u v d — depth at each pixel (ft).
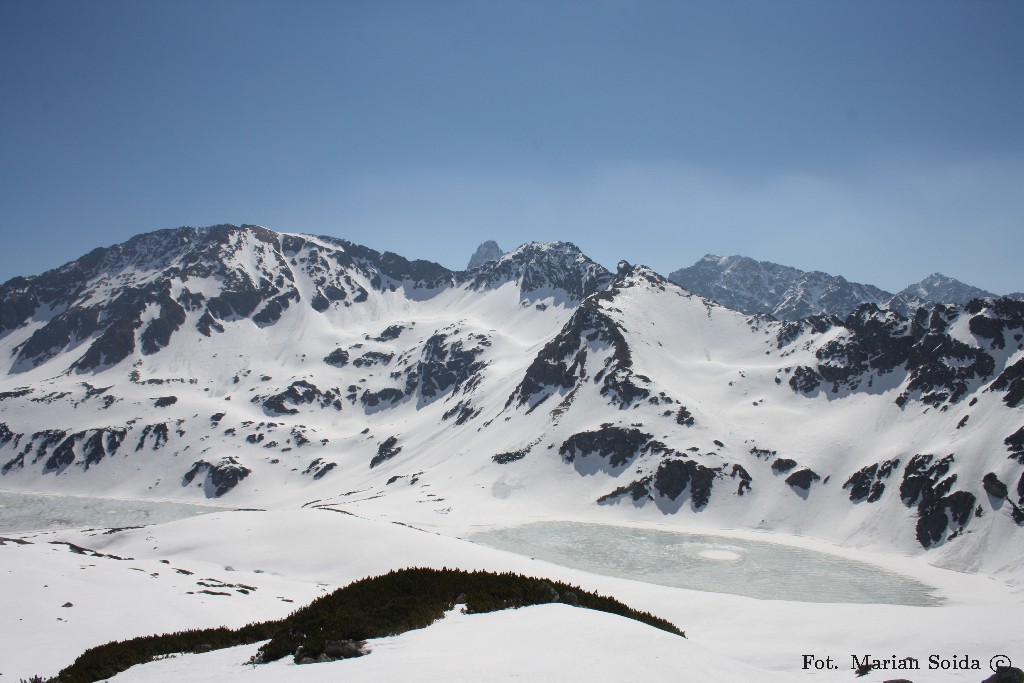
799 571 371.76
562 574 293.84
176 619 176.14
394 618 93.81
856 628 201.05
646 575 366.22
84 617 165.07
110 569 227.20
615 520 500.33
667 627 109.50
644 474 537.65
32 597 175.11
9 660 128.77
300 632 89.97
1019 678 98.89
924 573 361.30
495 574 116.26
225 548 311.47
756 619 229.45
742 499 503.20
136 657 103.60
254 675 72.23
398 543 308.40
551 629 79.51
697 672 67.62
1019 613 195.21
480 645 74.54
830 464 513.45
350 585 108.58
